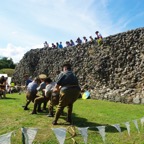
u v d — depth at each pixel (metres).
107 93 24.03
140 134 8.58
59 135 4.95
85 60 29.14
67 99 9.23
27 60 39.22
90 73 27.81
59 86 9.62
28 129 4.86
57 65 33.25
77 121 10.33
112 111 13.85
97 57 27.52
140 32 24.12
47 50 36.34
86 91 25.45
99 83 26.34
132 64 23.92
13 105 14.33
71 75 9.22
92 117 11.35
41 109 12.63
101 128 5.83
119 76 24.59
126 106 17.14
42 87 11.79
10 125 9.37
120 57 25.08
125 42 25.06
